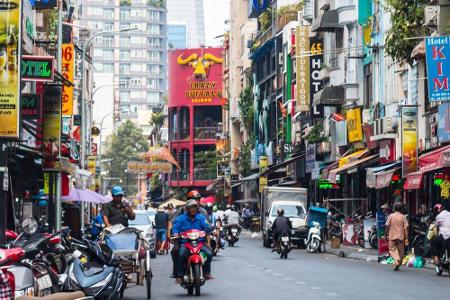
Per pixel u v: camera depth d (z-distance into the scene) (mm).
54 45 51219
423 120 42719
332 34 61156
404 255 35188
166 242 44344
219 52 139250
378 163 49938
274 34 87125
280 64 83688
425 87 42688
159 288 24359
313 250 45000
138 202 154250
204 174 136750
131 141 178500
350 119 53844
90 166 78062
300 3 85500
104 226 22000
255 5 95062
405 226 31047
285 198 54594
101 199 47719
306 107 64562
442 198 40094
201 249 21875
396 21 39250
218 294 22156
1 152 23641
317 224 45375
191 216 22062
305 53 64375
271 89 88875
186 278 21703
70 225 24594
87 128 88500
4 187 23484
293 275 28031
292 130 74750
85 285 16406
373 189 52188
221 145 122500
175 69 141125
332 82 58688
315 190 67312
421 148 42656
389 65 48375
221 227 42031
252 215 85812
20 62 23547
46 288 15414
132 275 24734
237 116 109062
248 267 32125
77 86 83312
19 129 23500
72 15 82125
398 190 44469
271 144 86312
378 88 50844
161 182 153000
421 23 38812
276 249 42344
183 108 140875
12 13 23562
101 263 18094
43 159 36219
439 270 28453
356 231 47250
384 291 22547
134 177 180250
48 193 41375
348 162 52094
